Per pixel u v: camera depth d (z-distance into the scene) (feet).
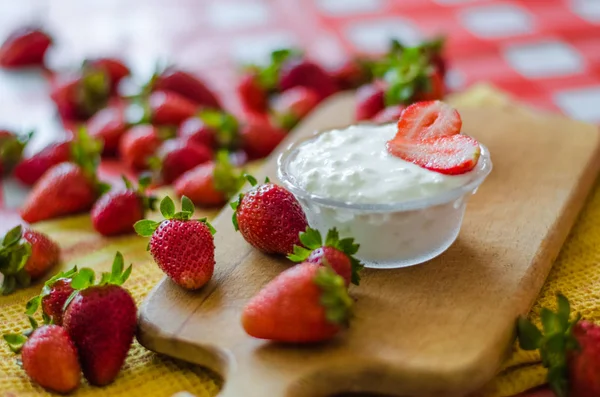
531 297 1.90
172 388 1.83
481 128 2.41
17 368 1.86
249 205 1.97
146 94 2.72
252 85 2.77
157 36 3.39
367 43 3.24
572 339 1.74
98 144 2.40
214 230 1.97
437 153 1.94
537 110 2.61
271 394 1.72
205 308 1.89
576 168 2.23
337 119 2.54
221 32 3.40
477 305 1.85
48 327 1.80
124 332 1.82
